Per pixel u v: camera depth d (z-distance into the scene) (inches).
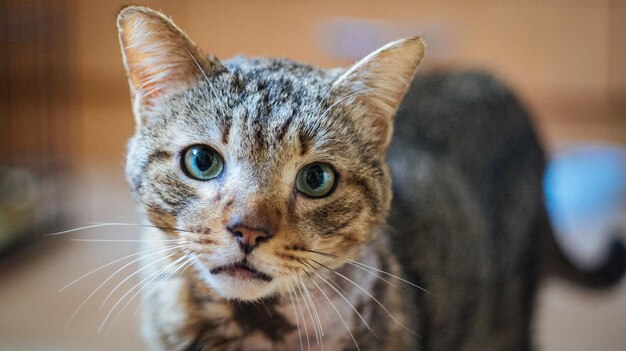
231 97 14.1
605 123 40.9
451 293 17.7
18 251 25.8
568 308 24.5
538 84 40.9
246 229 13.2
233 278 13.6
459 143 19.7
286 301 14.4
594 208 31.1
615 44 40.3
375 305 15.0
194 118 14.2
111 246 26.8
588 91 40.8
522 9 39.8
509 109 21.3
